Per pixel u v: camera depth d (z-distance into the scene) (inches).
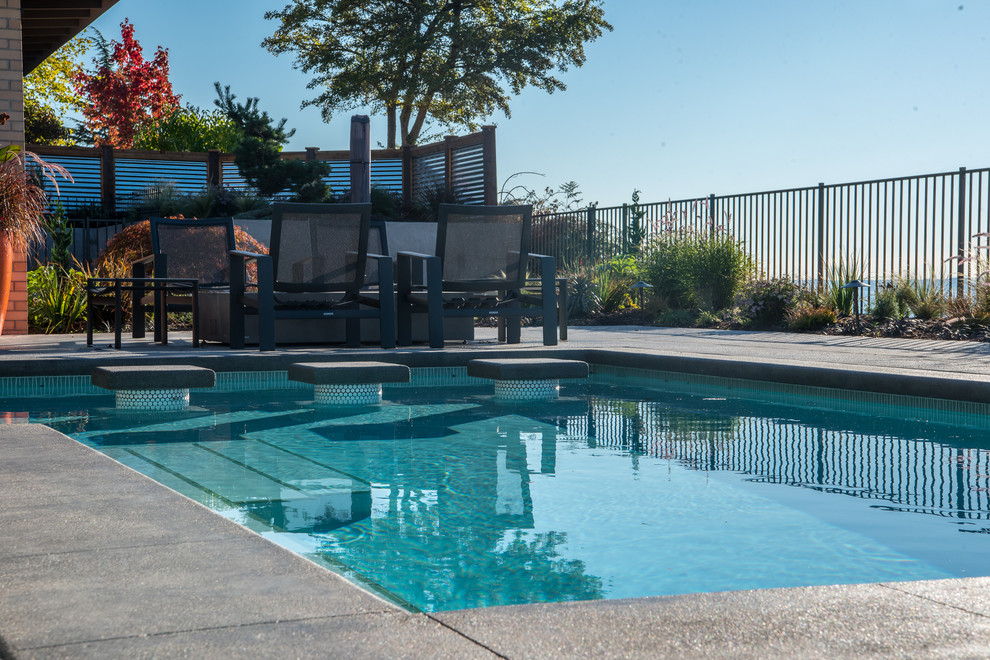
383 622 48.9
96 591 53.7
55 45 437.1
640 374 234.4
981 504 100.2
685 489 108.6
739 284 428.1
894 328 323.9
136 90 1018.7
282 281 245.8
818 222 409.7
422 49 789.9
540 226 570.6
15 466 93.1
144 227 403.5
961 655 45.1
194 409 180.5
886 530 89.4
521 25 834.2
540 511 98.2
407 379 187.3
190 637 46.7
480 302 265.9
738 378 207.6
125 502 76.8
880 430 151.7
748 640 46.8
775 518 94.6
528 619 49.6
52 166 313.7
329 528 90.8
